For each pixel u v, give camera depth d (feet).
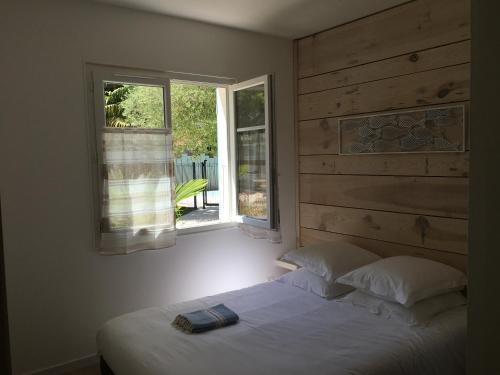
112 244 9.54
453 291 8.43
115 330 7.66
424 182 9.62
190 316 7.79
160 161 10.12
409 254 10.05
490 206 2.25
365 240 11.06
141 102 10.33
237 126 11.68
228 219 12.15
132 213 9.77
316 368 6.11
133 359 6.63
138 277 10.13
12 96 8.49
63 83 9.04
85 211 9.41
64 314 9.22
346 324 7.75
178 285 10.76
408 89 9.87
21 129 8.61
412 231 9.94
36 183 8.81
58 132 9.02
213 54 11.14
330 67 11.70
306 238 12.85
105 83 9.57
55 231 9.07
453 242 9.14
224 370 6.09
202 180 18.88
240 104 11.56
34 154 8.77
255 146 11.22
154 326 7.79
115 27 9.61
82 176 9.35
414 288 7.78
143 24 9.98
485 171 2.27
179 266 10.77
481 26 2.25
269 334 7.36
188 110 23.16
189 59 10.73
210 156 25.09
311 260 9.96
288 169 12.78
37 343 8.94
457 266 9.11
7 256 8.55
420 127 9.57
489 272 2.27
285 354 6.57
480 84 2.27
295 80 12.75
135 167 9.79
